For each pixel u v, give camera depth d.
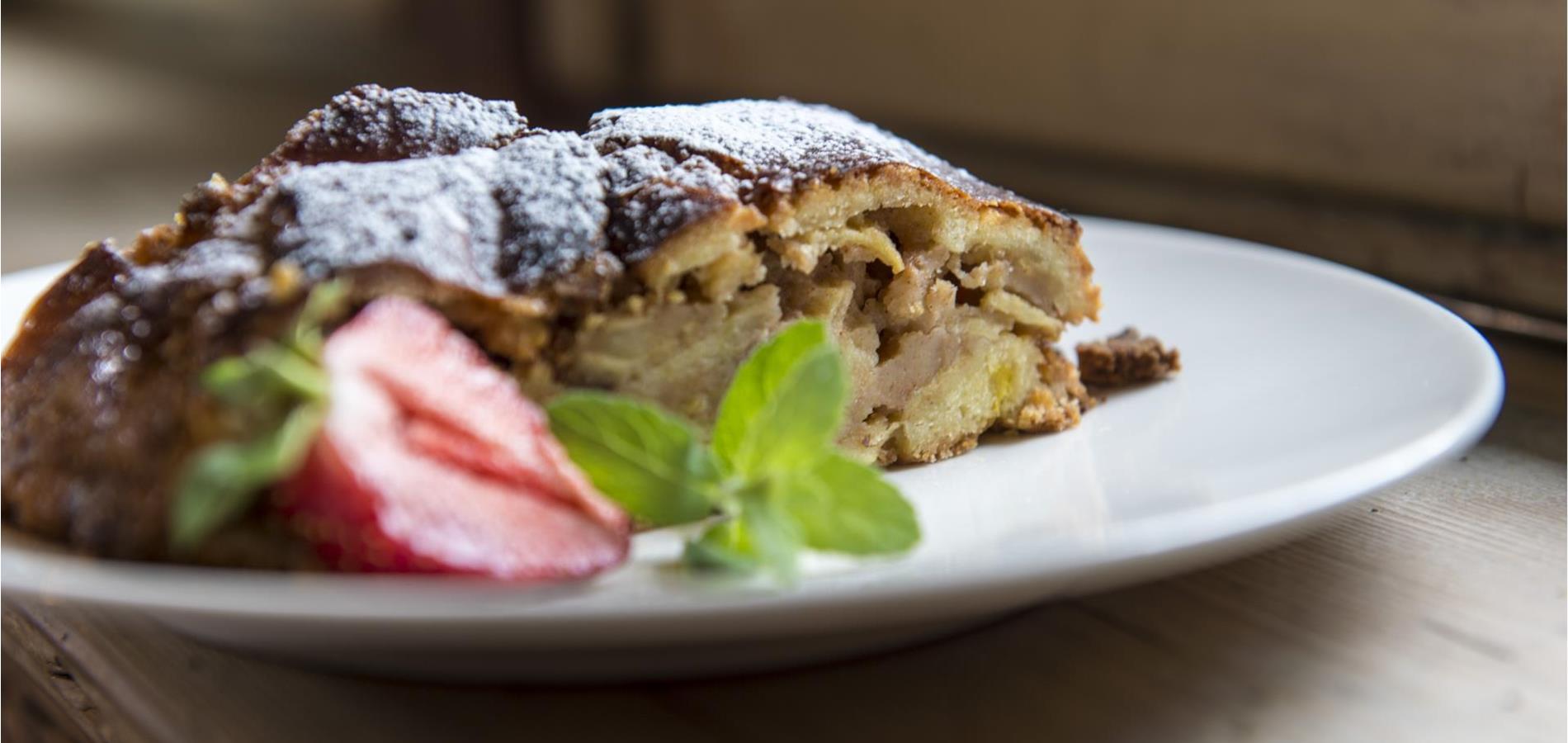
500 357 0.30
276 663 0.29
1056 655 0.29
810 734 0.27
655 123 0.34
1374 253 0.54
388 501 0.26
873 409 0.35
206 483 0.25
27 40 1.50
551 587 0.26
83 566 0.27
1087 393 0.37
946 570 0.26
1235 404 0.35
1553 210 0.49
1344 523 0.33
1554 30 0.48
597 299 0.31
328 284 0.28
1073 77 0.65
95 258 0.31
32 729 0.30
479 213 0.31
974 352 0.36
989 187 0.37
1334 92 0.55
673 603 0.26
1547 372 0.42
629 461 0.28
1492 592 0.30
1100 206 0.63
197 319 0.28
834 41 0.77
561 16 0.93
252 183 0.32
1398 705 0.27
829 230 0.33
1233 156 0.59
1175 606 0.30
